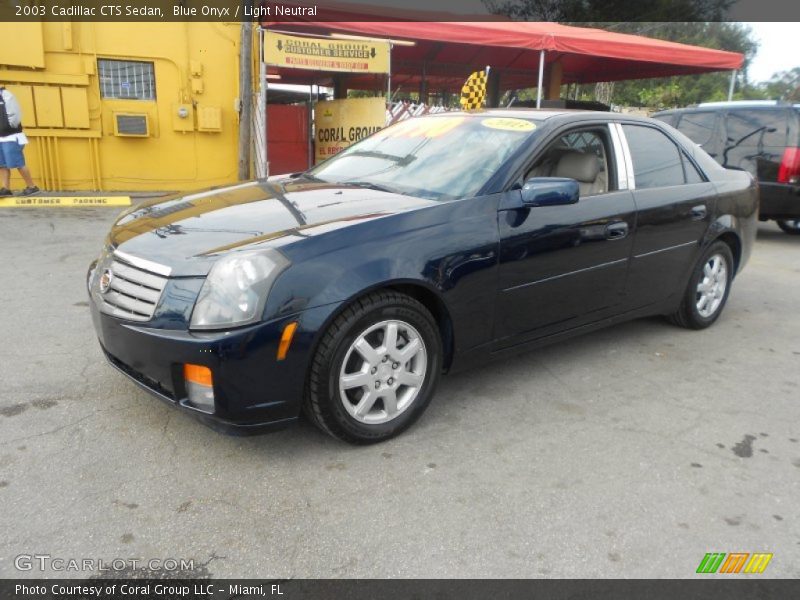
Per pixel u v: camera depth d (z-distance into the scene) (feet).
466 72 55.72
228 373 8.46
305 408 9.53
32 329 14.37
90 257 21.03
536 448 10.16
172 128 36.73
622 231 12.80
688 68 51.93
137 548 7.59
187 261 8.91
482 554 7.71
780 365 14.10
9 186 31.53
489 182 11.07
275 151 41.50
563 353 14.32
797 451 10.38
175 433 10.11
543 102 42.37
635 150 13.71
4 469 8.98
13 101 29.63
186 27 35.63
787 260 25.50
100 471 9.05
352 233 9.41
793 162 26.53
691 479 9.46
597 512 8.59
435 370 10.47
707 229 15.05
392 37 35.99
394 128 14.69
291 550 7.66
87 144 35.22
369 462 9.57
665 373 13.39
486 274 10.65
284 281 8.67
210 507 8.38
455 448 10.07
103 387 11.57
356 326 9.30
